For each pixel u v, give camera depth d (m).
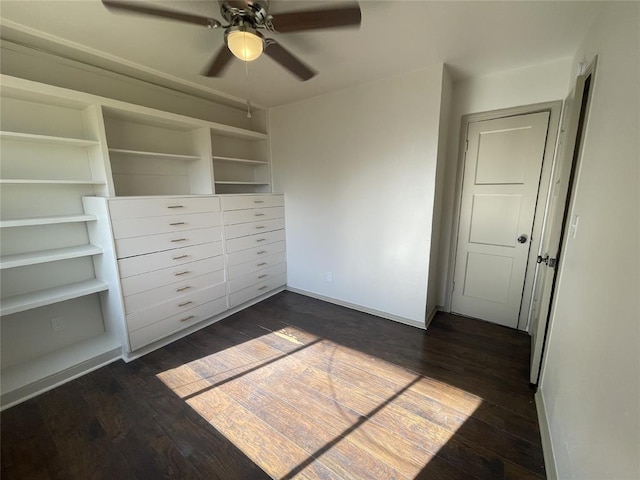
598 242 1.11
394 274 2.80
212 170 2.72
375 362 2.17
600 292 1.03
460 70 2.38
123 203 2.04
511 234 2.60
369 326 2.75
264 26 1.36
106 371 2.08
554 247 1.72
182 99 2.82
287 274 3.70
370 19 1.63
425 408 1.71
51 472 1.35
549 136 2.32
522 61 2.21
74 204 2.17
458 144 2.71
